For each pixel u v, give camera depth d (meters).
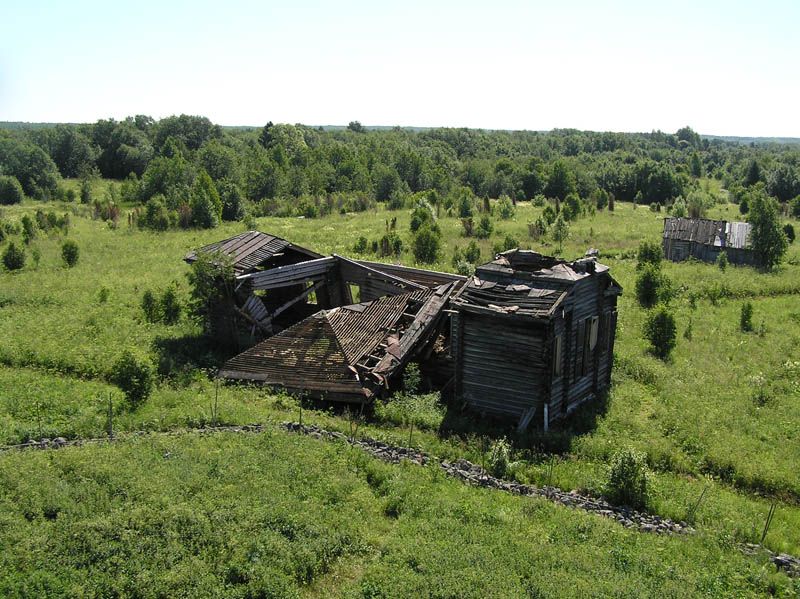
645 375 23.81
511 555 12.38
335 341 21.45
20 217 64.94
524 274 20.28
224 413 18.47
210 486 14.22
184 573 11.38
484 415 20.22
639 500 15.22
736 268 44.00
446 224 63.97
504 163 126.94
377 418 19.70
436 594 11.12
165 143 129.38
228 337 25.55
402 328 22.81
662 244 49.00
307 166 107.38
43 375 21.38
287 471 15.09
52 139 125.00
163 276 37.66
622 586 11.47
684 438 18.89
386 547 12.66
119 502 13.43
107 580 11.14
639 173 113.44
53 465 14.88
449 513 14.02
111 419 17.38
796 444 18.56
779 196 106.75
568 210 71.12
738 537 14.05
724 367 24.70
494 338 19.83
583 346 21.06
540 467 16.91
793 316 32.38
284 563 11.84
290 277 27.16
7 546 11.77
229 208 71.44
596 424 19.81
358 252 46.12
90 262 41.78
